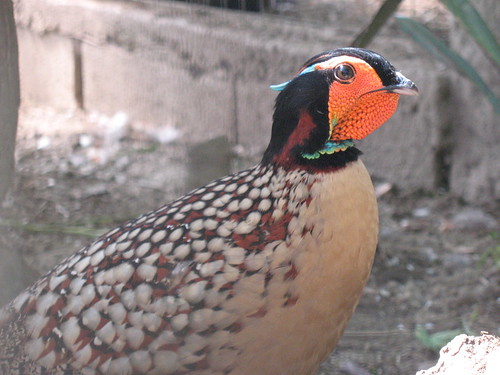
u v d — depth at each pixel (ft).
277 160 8.32
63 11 26.13
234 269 8.16
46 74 27.07
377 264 16.63
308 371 8.77
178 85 23.90
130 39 24.77
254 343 8.25
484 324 14.46
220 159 17.92
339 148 8.18
